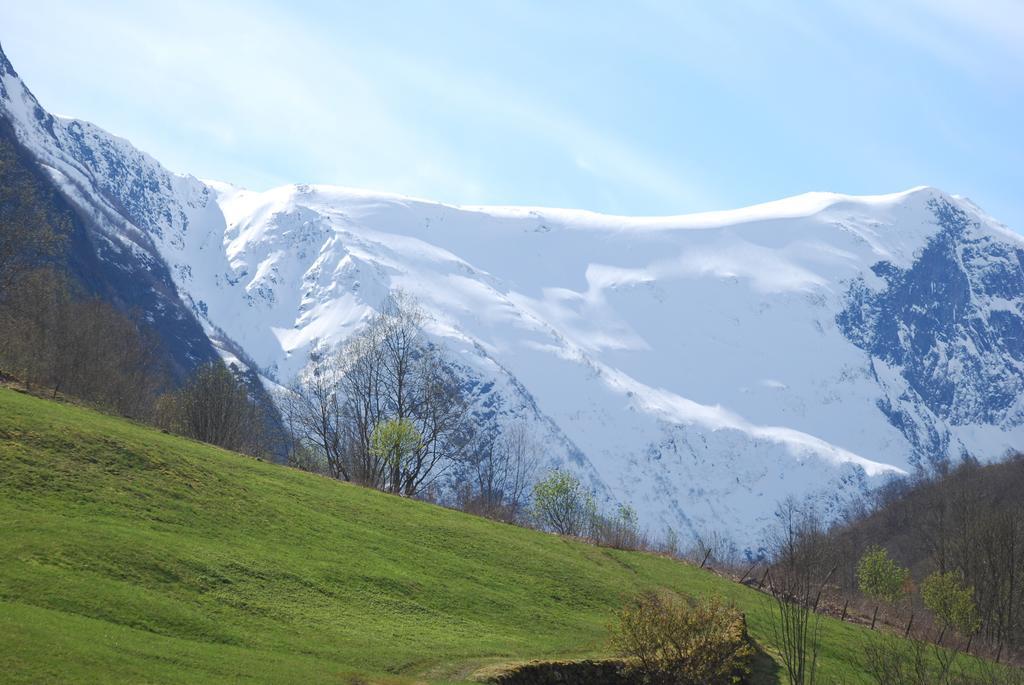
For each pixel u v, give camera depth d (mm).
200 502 46000
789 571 54500
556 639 45688
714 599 46031
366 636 38656
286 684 30781
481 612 46406
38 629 28828
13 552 33938
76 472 42938
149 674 28266
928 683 50031
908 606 79312
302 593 40688
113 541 37406
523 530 65938
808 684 47625
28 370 79062
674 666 42562
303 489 55500
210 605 36344
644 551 73875
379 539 51344
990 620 74750
